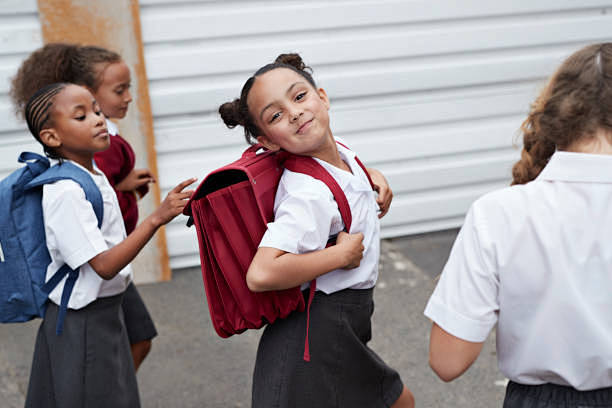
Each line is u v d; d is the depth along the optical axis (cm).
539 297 122
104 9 339
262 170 163
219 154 392
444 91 413
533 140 135
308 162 164
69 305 196
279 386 171
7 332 342
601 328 120
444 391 278
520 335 127
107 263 187
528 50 417
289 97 157
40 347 203
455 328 129
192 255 410
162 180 388
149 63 365
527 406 133
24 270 195
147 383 293
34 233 194
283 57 176
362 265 175
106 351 204
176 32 363
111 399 207
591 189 118
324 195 158
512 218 123
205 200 161
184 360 312
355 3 383
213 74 376
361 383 185
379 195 198
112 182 247
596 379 124
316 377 173
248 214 160
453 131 423
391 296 364
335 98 399
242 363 309
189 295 378
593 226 118
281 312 169
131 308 246
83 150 197
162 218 185
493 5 400
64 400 199
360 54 393
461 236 130
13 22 339
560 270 119
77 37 342
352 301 175
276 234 154
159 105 374
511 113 427
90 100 198
